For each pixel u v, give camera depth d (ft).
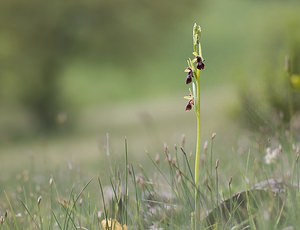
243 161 24.90
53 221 19.95
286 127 28.96
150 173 24.57
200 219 17.16
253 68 50.57
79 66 151.23
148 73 193.36
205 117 110.01
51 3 133.28
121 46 140.87
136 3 138.51
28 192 25.16
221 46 207.10
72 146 91.30
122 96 181.27
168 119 131.03
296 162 19.66
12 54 134.62
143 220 18.43
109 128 134.72
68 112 141.69
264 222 15.83
